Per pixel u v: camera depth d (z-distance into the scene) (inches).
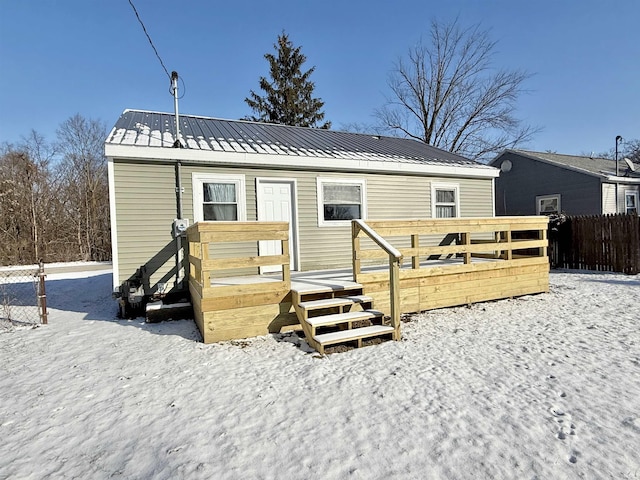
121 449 93.0
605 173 576.1
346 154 319.3
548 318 216.8
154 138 264.1
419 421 103.3
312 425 102.4
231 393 124.4
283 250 194.9
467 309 241.8
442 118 944.9
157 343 183.0
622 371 135.4
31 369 152.4
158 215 249.1
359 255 212.2
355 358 156.4
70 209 986.7
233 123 398.9
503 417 104.6
